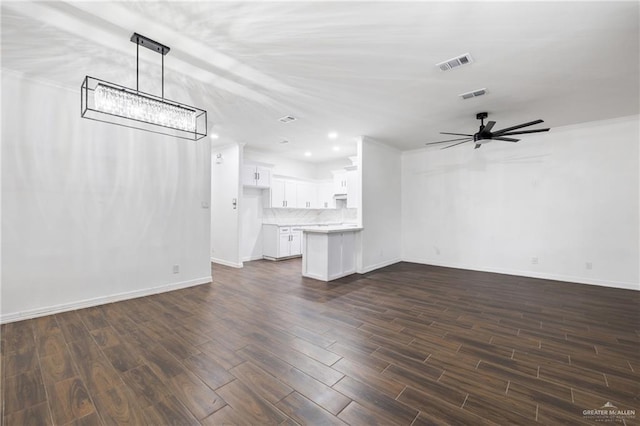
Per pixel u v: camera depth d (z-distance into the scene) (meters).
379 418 1.60
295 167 7.79
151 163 3.87
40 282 3.03
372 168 5.58
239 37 2.24
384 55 2.51
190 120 2.65
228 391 1.83
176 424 1.55
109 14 1.97
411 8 1.91
